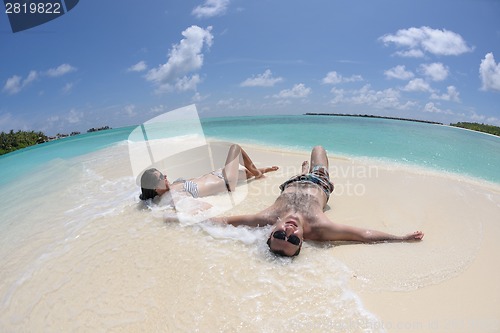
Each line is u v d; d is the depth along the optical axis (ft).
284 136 18.06
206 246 5.69
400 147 14.26
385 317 3.94
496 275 4.71
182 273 4.97
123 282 4.85
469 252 5.34
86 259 5.52
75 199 8.65
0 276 5.31
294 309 4.11
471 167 10.65
